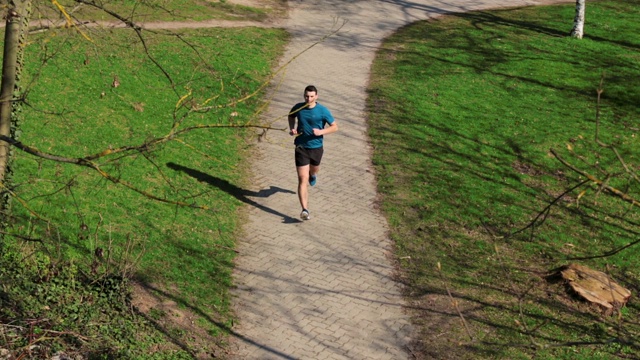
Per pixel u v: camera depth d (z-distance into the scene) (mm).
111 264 11117
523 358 10234
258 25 25625
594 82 21750
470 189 15148
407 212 14117
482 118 18734
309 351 10195
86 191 12766
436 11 29500
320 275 11930
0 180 9430
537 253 13070
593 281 11922
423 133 17672
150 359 9508
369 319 10977
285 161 15797
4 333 9141
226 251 12258
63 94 16219
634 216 14711
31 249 10773
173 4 25719
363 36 25469
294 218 13539
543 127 18438
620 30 26969
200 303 10922
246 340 10320
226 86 19234
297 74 21156
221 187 14234
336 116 18438
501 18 28422
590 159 17016
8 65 9500
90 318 9961
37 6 10211
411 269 12305
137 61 19125
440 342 10547
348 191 14758
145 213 12648
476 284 12000
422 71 21922
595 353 10461
